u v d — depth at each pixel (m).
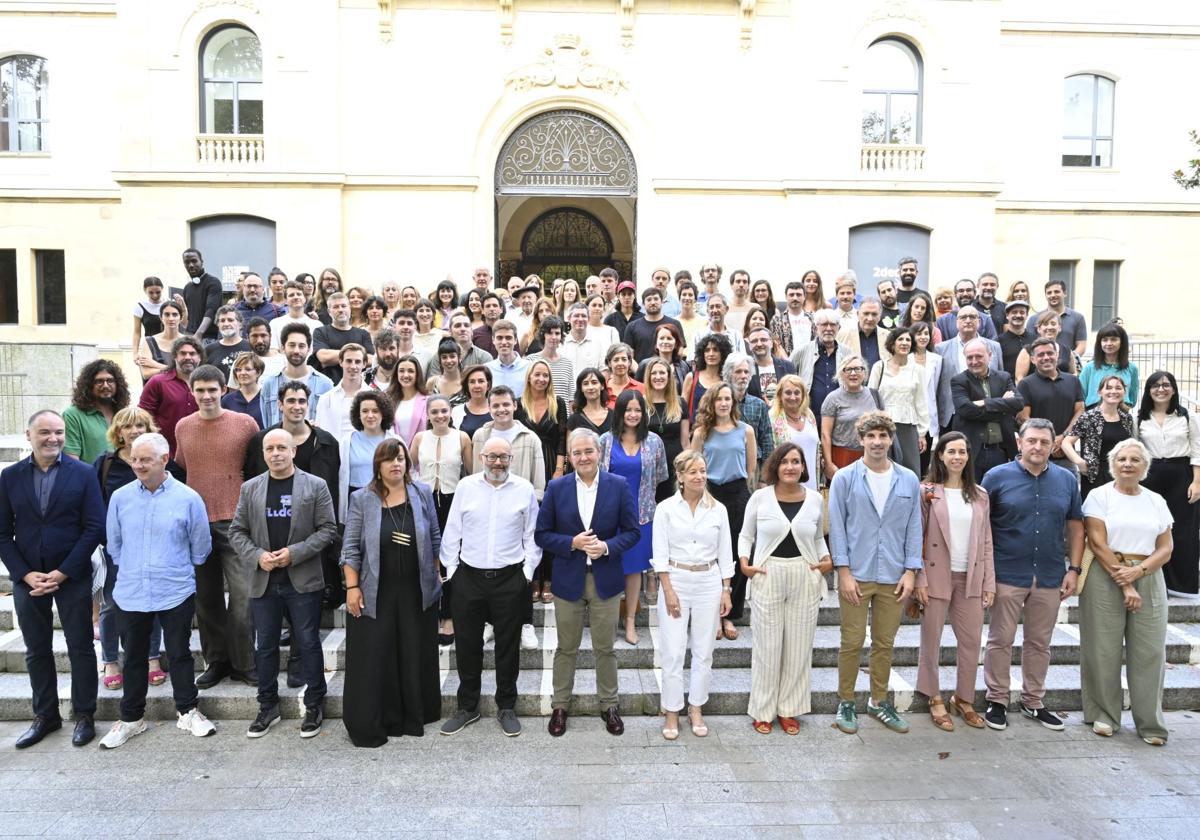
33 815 4.61
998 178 14.65
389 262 14.21
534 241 19.72
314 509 5.57
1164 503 5.65
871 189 14.48
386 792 4.87
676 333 7.82
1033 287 16.66
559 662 5.68
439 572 5.77
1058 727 5.75
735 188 14.42
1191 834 4.50
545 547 5.62
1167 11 16.44
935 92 14.61
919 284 14.84
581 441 5.54
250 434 6.18
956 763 5.27
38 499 5.42
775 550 5.68
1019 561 5.71
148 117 13.81
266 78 13.82
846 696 5.78
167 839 4.40
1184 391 13.59
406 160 14.12
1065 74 16.45
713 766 5.21
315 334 8.42
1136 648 5.59
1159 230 16.75
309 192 13.95
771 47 14.38
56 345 11.60
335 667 6.34
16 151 15.96
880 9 14.41
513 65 14.16
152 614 5.52
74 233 15.90
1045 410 7.54
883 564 5.64
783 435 6.92
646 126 14.39
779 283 14.57
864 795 4.88
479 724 5.79
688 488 5.55
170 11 13.73
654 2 14.23
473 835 4.45
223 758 5.28
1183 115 16.67
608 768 5.18
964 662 5.80
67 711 5.87
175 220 13.89
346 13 13.94
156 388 6.91
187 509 5.54
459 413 7.01
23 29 15.71
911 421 7.31
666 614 5.58
